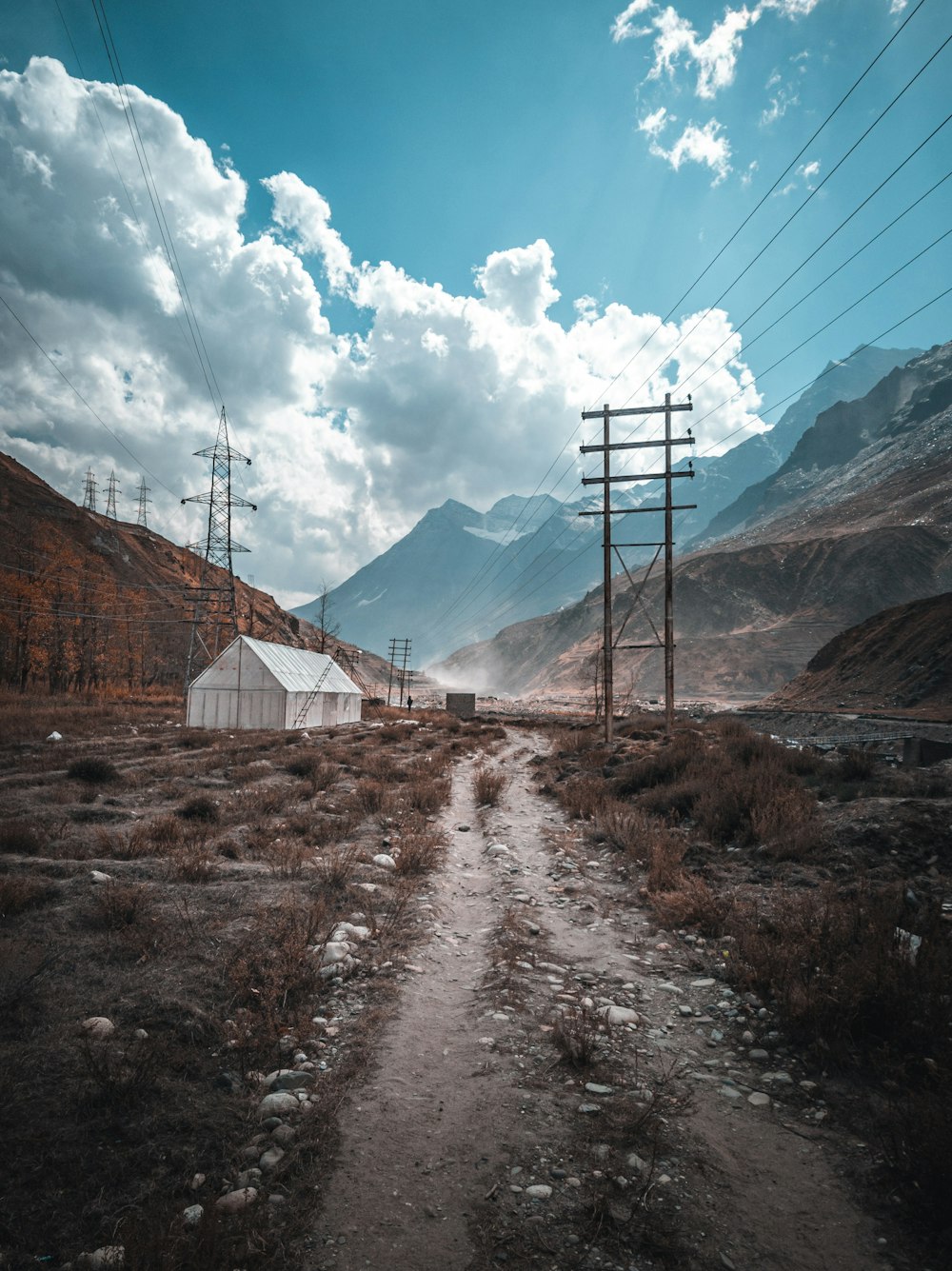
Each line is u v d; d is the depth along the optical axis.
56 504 110.94
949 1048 4.30
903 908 6.55
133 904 6.25
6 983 4.76
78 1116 3.51
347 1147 3.54
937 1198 3.15
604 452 30.03
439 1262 2.82
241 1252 2.77
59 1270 2.66
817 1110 4.03
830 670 82.50
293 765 17.70
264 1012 4.80
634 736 28.06
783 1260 2.88
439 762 20.67
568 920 7.61
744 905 7.39
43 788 13.30
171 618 93.12
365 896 7.53
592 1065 4.43
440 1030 4.93
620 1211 3.13
